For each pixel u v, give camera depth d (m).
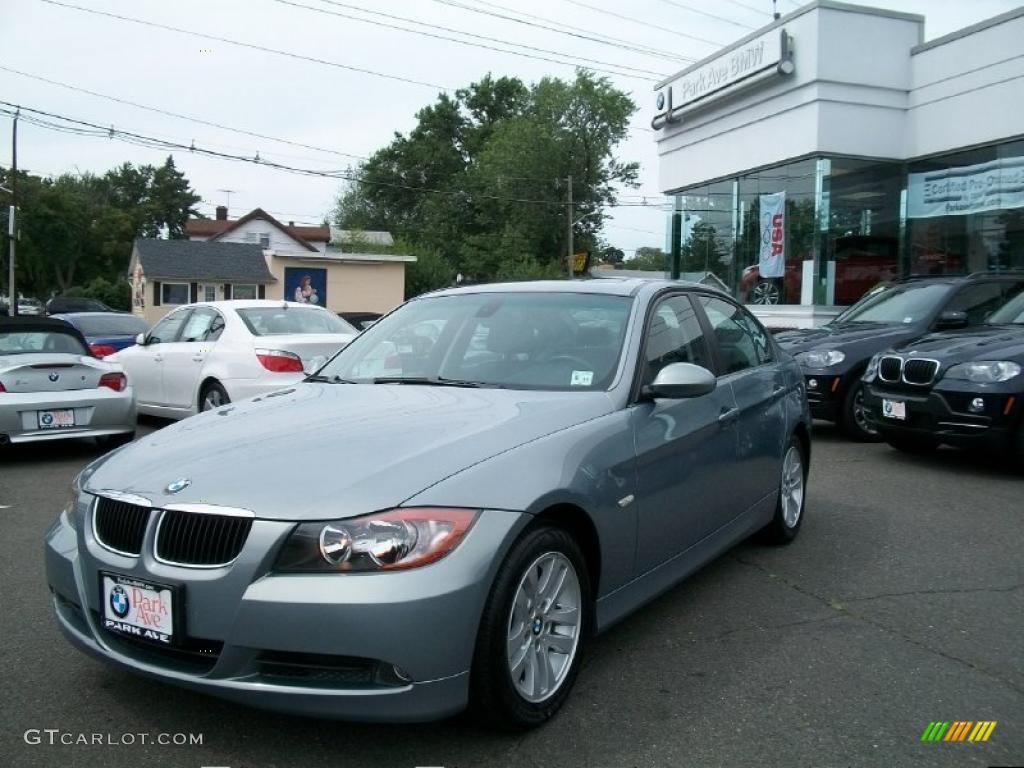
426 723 2.93
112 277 66.44
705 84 18.59
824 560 5.09
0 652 3.73
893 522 5.92
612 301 4.25
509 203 56.69
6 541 5.46
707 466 4.16
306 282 42.25
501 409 3.47
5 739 3.02
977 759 2.91
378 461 2.95
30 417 7.97
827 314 16.06
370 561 2.67
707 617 4.20
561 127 55.59
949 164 15.55
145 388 10.49
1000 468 7.72
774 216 17.16
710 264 19.28
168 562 2.83
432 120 71.56
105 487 3.14
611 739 3.03
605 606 3.46
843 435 9.50
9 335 8.65
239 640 2.68
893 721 3.17
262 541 2.71
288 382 8.92
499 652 2.84
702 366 4.43
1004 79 14.29
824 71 15.59
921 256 16.20
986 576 4.79
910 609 4.29
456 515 2.79
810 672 3.58
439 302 4.76
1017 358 7.10
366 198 73.75
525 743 3.00
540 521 3.08
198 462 3.10
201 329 9.94
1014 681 3.50
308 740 3.01
